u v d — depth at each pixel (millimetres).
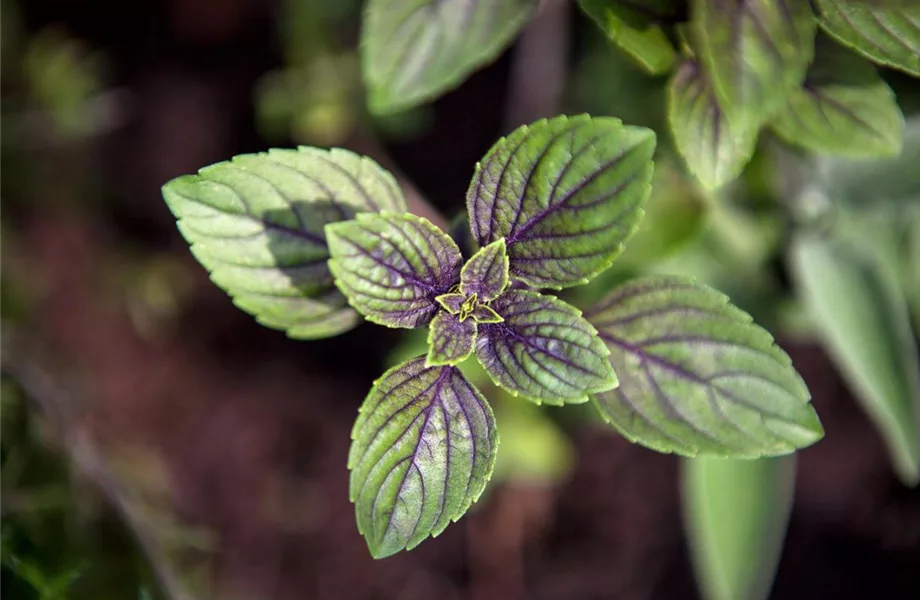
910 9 328
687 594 546
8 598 382
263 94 549
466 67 354
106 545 430
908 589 517
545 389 319
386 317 320
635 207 310
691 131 339
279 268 332
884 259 414
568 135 309
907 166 389
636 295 336
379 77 353
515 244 322
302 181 329
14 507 404
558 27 492
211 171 324
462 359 321
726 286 431
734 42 317
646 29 339
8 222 547
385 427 321
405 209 338
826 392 524
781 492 396
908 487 517
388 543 322
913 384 387
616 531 553
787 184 411
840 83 349
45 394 441
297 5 516
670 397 333
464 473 323
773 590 532
